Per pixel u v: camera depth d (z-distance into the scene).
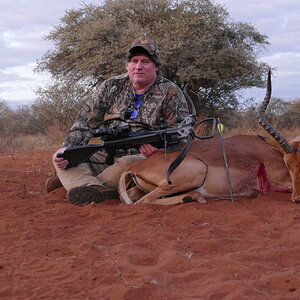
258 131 15.01
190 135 5.07
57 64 17.11
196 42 15.34
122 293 3.05
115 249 3.86
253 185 5.62
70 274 3.37
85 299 3.00
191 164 5.38
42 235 4.32
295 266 3.50
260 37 17.50
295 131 18.06
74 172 5.81
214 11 16.92
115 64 15.39
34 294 3.07
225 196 5.58
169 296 3.02
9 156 12.09
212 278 3.28
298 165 5.32
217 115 17.47
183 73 15.14
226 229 4.35
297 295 3.00
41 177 7.90
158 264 3.56
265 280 3.21
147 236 4.21
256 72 16.47
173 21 16.08
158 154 5.50
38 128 23.17
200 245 3.93
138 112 5.80
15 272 3.42
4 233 4.39
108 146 5.51
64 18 17.23
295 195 5.30
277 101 22.64
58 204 5.52
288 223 4.47
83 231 4.43
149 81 5.75
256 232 4.27
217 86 16.69
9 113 24.02
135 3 16.73
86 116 6.00
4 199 5.93
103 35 16.19
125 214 4.95
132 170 5.59
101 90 5.96
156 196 5.49
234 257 3.64
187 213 4.88
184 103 5.82
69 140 5.93
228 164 5.51
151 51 5.63
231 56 15.87
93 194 5.55
